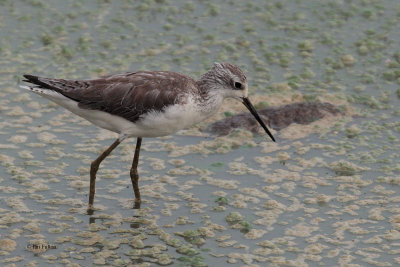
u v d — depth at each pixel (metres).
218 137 15.53
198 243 11.81
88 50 19.23
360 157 14.73
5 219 12.23
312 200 13.18
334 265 11.19
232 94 13.48
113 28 20.48
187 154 14.85
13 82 17.36
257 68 18.70
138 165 14.39
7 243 11.49
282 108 16.52
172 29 20.66
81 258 11.27
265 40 20.25
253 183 13.77
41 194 13.14
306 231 12.18
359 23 21.25
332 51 19.69
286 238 11.95
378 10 22.02
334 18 21.50
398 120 16.30
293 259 11.35
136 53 19.22
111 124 12.71
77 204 12.91
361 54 19.59
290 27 20.97
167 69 18.33
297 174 14.10
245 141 15.40
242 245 11.75
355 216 12.66
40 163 14.16
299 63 19.11
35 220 12.30
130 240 11.88
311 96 17.16
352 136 15.62
